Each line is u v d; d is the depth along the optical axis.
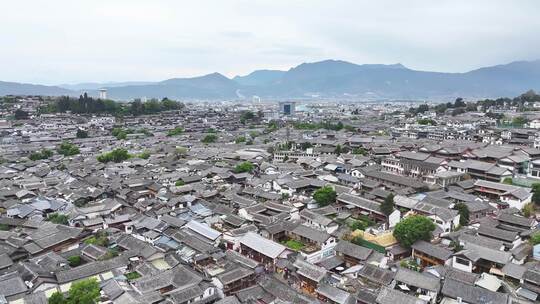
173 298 49.97
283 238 74.31
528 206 80.94
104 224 80.12
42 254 67.69
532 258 60.94
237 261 62.19
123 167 124.12
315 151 144.25
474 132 160.25
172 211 85.62
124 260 61.56
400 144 141.50
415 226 63.84
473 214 79.38
